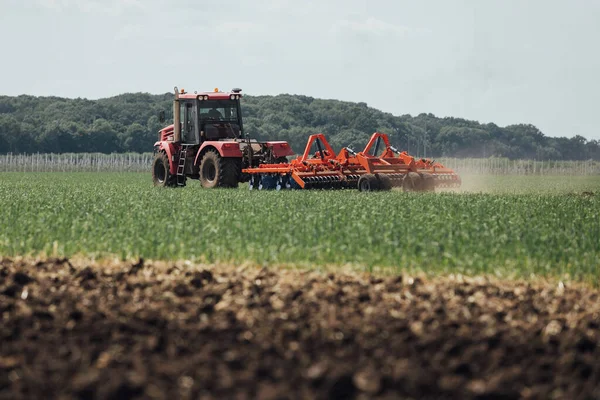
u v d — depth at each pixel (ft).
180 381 48.08
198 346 55.72
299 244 92.32
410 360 52.90
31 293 71.26
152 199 152.46
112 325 59.98
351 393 46.65
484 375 50.55
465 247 89.35
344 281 77.46
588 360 53.83
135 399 45.32
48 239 97.66
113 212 125.39
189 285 75.72
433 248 87.97
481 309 67.77
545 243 92.32
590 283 78.43
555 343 57.77
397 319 63.36
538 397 46.80
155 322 60.95
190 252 90.48
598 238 98.58
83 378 47.83
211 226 102.89
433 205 137.90
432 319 63.26
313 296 70.95
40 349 54.54
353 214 120.98
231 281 76.74
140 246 92.02
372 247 90.33
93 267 84.94
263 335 58.29
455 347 55.36
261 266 85.40
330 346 55.88
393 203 140.46
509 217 119.96
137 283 75.72
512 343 57.36
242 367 51.16
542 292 74.59
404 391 47.09
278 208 129.08
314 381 48.14
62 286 75.05
